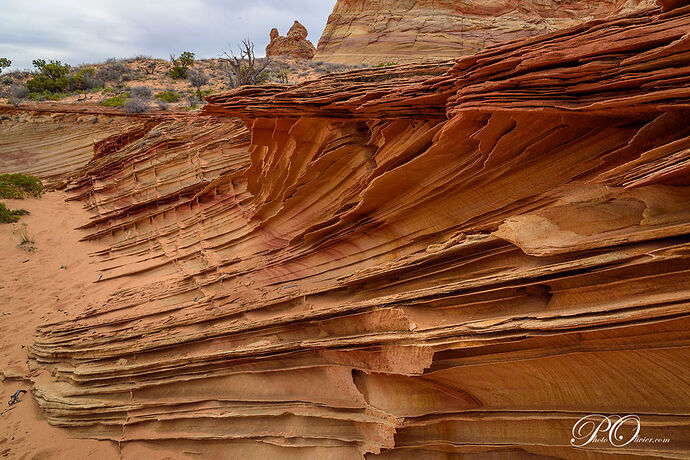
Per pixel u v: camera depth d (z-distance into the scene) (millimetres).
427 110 6574
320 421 6461
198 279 11703
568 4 37438
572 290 4387
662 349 3748
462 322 5031
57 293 13609
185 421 7664
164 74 44688
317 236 9070
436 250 5996
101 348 9594
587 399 4434
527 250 4504
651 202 3945
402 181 6836
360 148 8180
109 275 14352
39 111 26188
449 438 5426
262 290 9781
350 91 7719
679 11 3764
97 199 19812
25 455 7949
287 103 8594
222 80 40281
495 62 5203
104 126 25547
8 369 10320
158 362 8367
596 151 4816
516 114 4953
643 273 3840
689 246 3414
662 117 3994
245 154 15484
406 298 5734
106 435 8195
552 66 4605
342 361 6480
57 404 8789
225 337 8156
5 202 19672
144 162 18984
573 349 4258
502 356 4801
